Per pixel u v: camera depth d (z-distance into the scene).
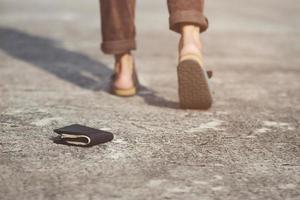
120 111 2.25
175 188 1.41
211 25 5.99
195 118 2.14
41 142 1.78
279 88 2.87
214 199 1.34
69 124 2.02
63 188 1.39
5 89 2.70
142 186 1.41
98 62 3.68
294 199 1.35
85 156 1.64
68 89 2.74
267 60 3.86
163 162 1.60
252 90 2.80
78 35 5.07
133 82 2.61
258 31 5.56
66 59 3.77
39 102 2.41
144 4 8.99
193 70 2.09
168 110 2.28
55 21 6.16
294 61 3.84
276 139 1.88
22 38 4.79
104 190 1.38
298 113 2.29
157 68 3.48
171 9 2.12
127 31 2.43
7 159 1.60
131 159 1.62
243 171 1.55
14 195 1.34
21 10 7.41
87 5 8.62
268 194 1.38
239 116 2.20
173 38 5.06
